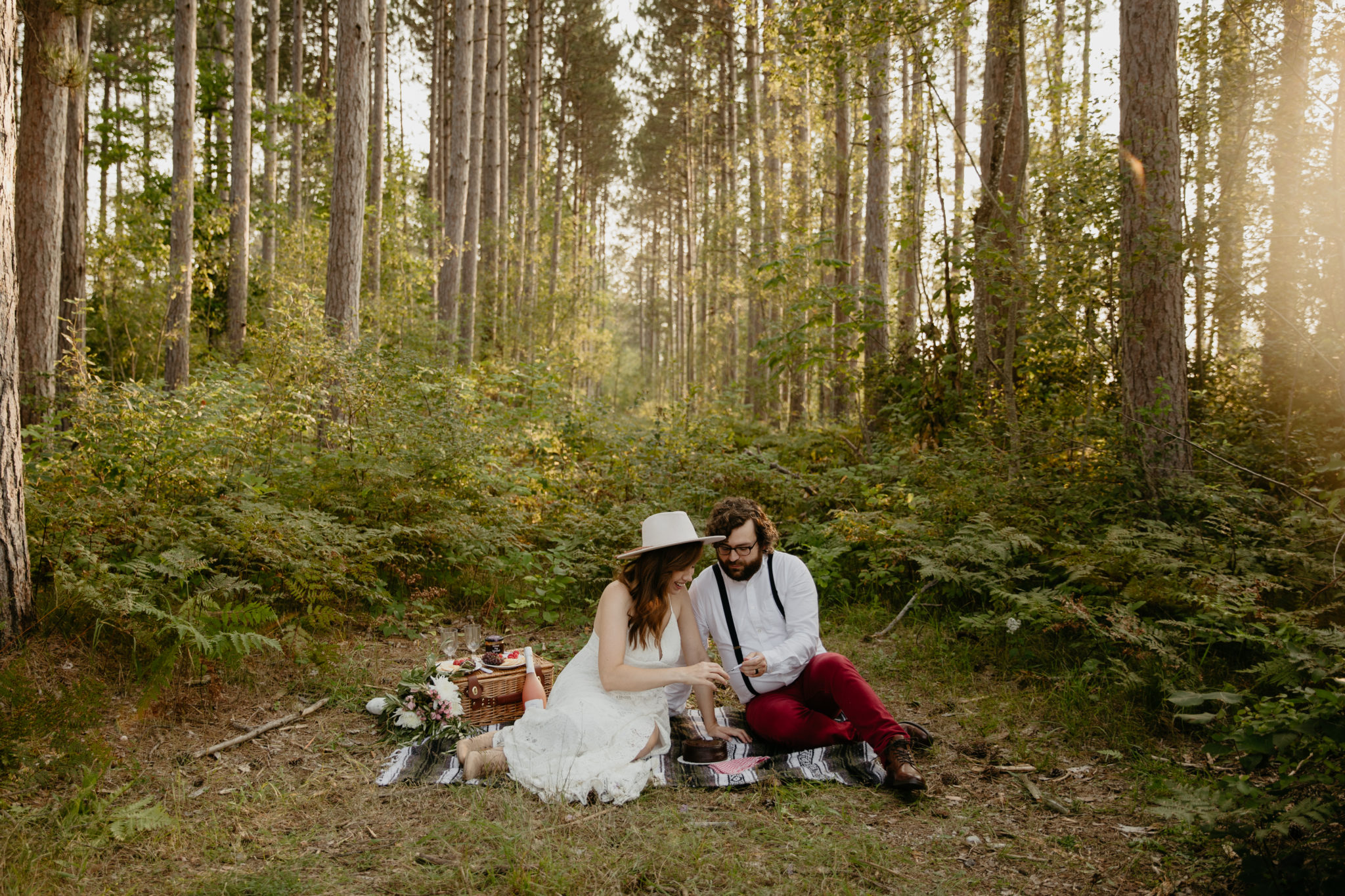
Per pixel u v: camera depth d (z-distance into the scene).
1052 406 8.58
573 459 10.10
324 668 4.47
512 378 12.43
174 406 6.55
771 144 18.36
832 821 3.14
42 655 4.00
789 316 10.95
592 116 37.94
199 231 18.67
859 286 10.70
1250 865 2.54
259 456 7.22
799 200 17.22
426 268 20.41
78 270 11.44
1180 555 5.45
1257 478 6.73
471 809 3.14
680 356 37.28
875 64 9.16
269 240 21.88
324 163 24.08
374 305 15.79
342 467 6.93
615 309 57.69
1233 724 3.73
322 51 29.22
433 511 6.70
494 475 7.84
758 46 21.25
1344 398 6.50
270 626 4.71
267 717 4.07
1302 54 7.09
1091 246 7.59
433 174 28.28
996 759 3.78
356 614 5.63
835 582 6.36
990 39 9.45
